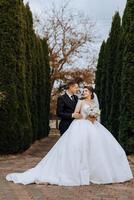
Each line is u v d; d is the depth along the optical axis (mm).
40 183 9164
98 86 30391
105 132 9688
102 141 9453
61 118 11305
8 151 15266
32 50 22156
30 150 18047
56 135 33250
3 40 15227
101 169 9250
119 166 9547
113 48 22922
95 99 10016
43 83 26547
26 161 13555
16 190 8445
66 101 11234
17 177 9406
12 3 15469
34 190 8461
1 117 14969
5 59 15156
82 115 9695
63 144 9414
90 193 8227
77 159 9188
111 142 9586
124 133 15172
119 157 9594
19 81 15797
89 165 9234
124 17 15734
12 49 15336
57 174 9227
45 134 29000
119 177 9453
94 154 9273
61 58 42031
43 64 26500
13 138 15180
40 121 25641
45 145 22172
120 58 18562
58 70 41562
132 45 15211
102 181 9242
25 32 19469
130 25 15281
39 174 9328
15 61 15414
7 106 15016
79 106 9805
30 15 21938
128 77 15188
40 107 25594
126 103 15156
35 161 13555
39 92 25281
